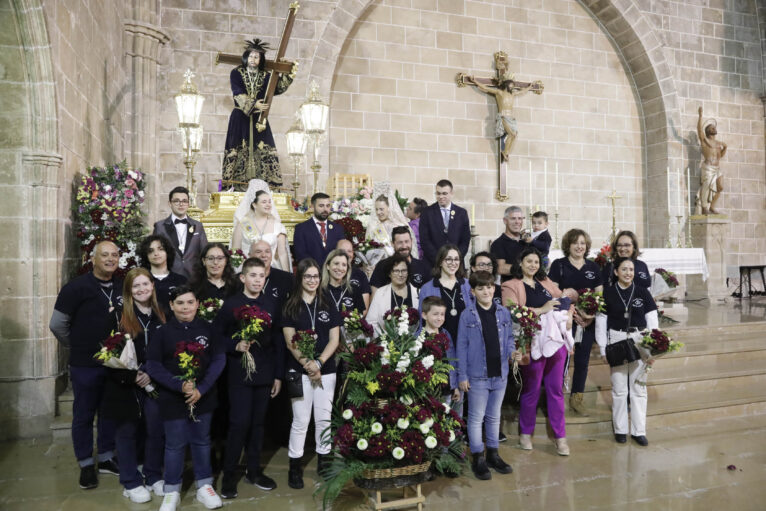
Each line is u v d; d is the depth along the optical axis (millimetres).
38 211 4746
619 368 4836
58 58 4887
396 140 10070
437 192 5559
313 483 3969
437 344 3693
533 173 10906
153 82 8195
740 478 4082
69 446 4648
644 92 11484
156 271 4141
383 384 3422
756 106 11891
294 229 5574
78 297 3797
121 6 7621
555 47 11094
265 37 8898
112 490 3811
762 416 5551
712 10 11742
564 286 5262
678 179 11195
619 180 11484
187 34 8578
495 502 3688
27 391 4742
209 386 3537
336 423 3771
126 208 5336
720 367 6316
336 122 9750
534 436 4961
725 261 11000
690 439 4910
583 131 11258
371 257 5496
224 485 3719
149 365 3438
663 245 11242
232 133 6605
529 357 4445
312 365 3777
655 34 11148
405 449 3381
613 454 4555
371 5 9984
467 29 10531
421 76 10242
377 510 3469
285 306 3930
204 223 5941
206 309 3793
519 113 10852
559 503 3676
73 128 5352
